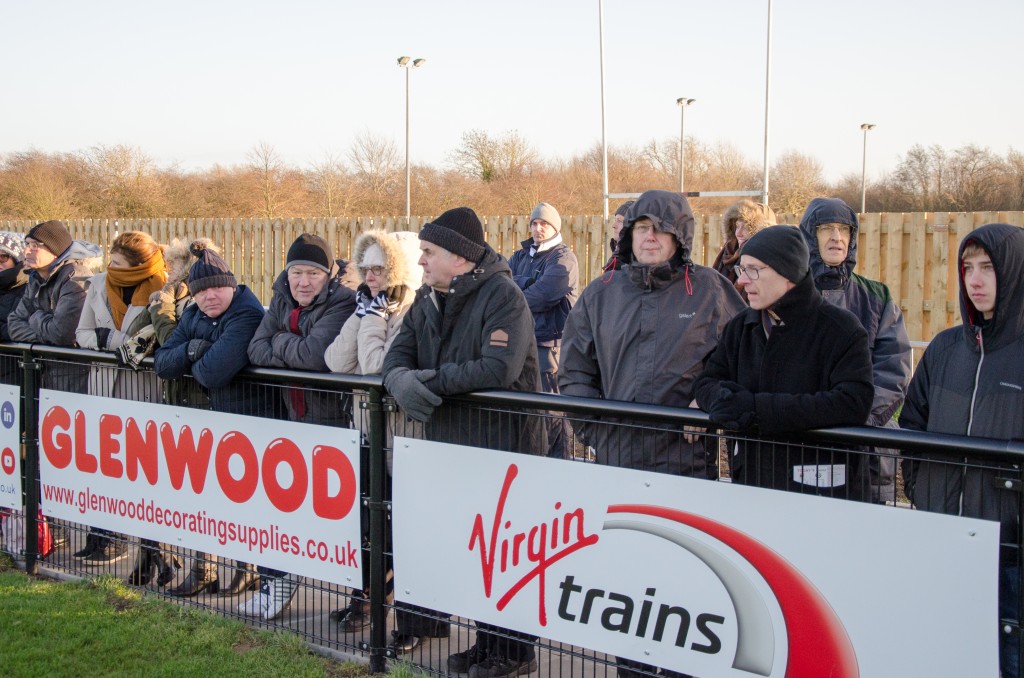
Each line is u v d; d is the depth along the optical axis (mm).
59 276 5121
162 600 4277
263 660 3635
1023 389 2695
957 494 2500
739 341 2945
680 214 3271
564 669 3379
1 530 5078
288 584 4004
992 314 2766
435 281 3398
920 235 8648
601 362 3469
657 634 2846
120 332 4730
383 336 3795
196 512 4133
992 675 2289
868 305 3688
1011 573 2398
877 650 2457
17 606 4227
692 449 2926
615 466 2916
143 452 4320
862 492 2607
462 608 3307
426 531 3389
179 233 14531
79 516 4629
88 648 3748
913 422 3047
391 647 3582
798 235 2775
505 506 3162
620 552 2904
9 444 4930
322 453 3666
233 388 4059
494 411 3271
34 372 4789
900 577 2410
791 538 2586
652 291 3340
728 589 2705
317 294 3969
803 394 2652
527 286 6207
